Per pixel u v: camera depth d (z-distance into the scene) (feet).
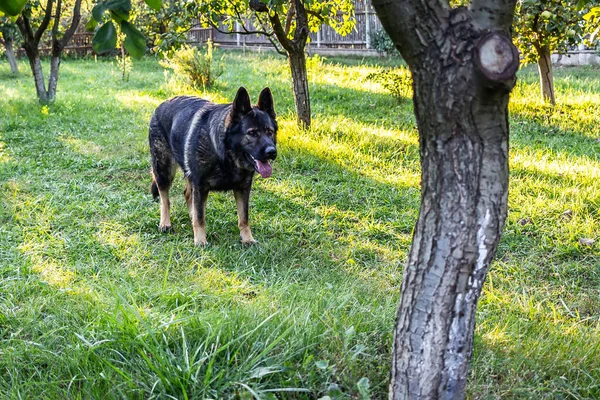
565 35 31.99
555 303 14.14
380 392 9.66
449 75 6.44
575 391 9.89
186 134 17.20
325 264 16.17
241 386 9.12
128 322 10.62
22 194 21.61
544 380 10.29
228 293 13.41
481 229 7.00
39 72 39.73
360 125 31.53
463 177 6.84
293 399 9.32
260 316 11.37
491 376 10.19
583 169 23.59
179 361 9.64
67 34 40.04
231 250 17.15
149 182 23.57
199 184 17.10
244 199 17.44
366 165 24.99
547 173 23.39
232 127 16.17
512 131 31.04
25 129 32.91
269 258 16.60
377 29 70.28
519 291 14.65
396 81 38.06
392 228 18.81
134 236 17.79
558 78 47.83
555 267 15.89
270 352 10.13
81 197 21.36
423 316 7.43
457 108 6.55
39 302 12.91
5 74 60.80
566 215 19.16
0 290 13.56
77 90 48.83
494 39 6.15
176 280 14.66
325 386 9.37
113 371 9.78
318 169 24.76
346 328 10.95
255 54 74.08
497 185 6.91
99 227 18.52
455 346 7.54
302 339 10.22
